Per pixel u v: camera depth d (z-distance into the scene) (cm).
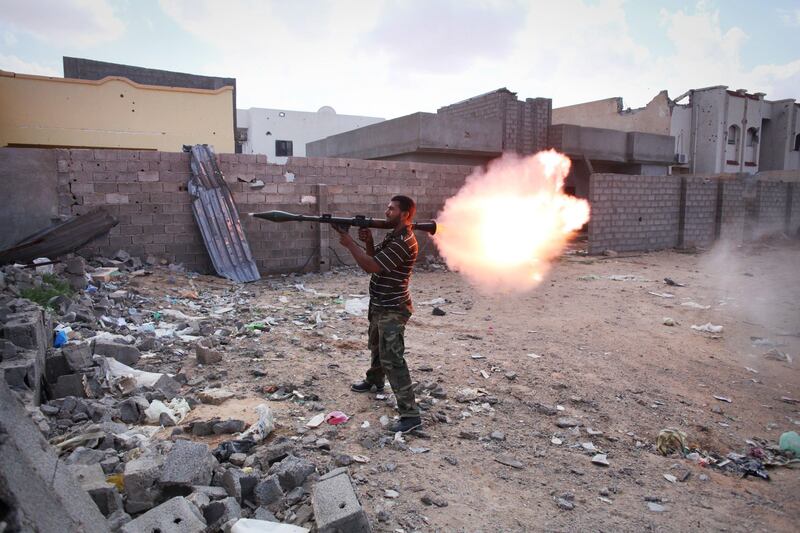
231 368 551
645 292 1112
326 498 283
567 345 707
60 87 1402
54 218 987
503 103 1891
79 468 280
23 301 516
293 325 745
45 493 185
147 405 426
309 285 1104
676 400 539
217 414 433
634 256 1733
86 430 354
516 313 888
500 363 611
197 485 297
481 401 498
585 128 2072
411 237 419
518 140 1939
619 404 516
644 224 1866
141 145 1509
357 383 513
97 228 984
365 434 411
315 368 561
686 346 732
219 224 1114
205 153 1133
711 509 342
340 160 1298
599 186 1709
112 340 568
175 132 1549
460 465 376
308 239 1259
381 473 355
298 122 3659
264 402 465
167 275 1009
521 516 318
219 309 831
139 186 1060
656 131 3053
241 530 260
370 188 1349
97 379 454
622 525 315
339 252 1313
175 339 641
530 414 478
